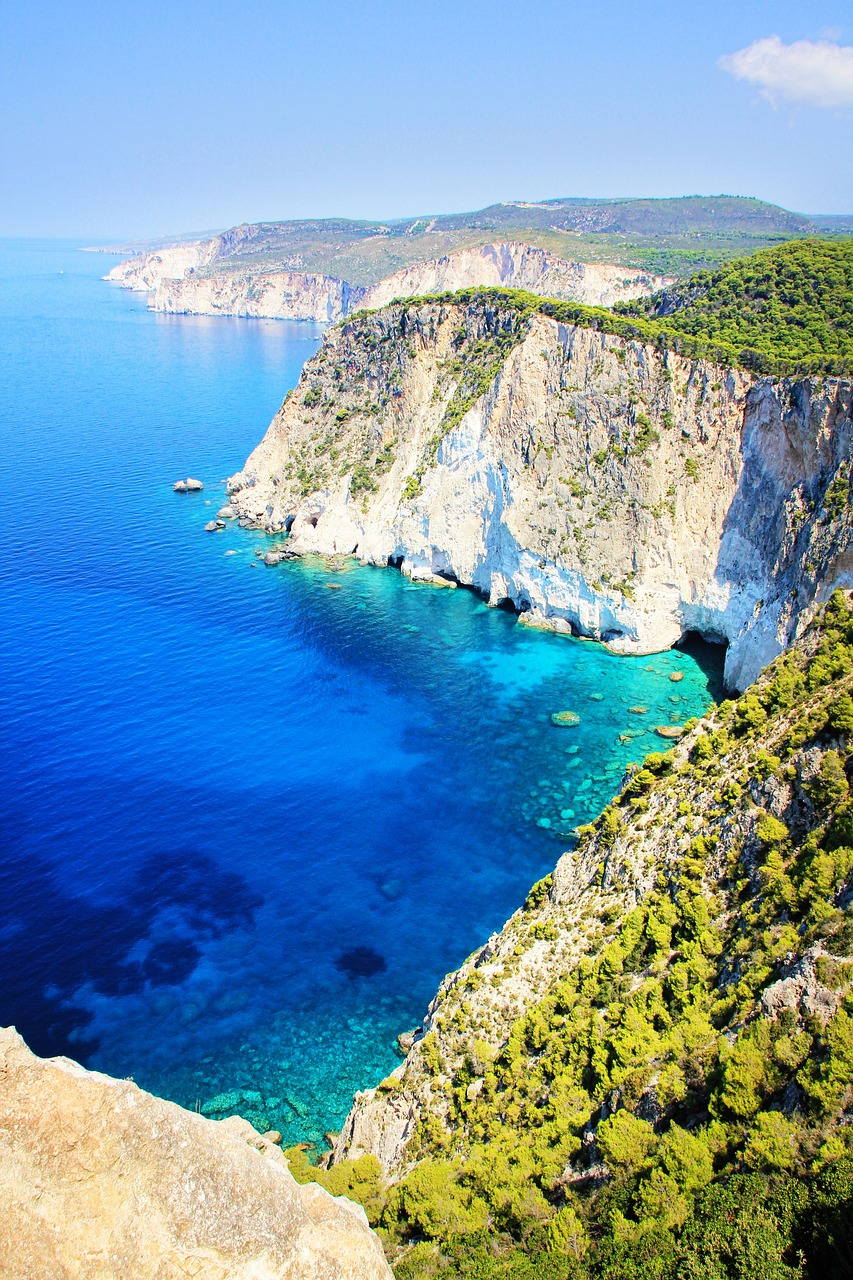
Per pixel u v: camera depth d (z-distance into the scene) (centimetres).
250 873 6525
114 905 6191
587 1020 3959
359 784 7581
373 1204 3594
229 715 8650
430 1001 5434
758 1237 2528
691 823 4644
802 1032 2972
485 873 6525
